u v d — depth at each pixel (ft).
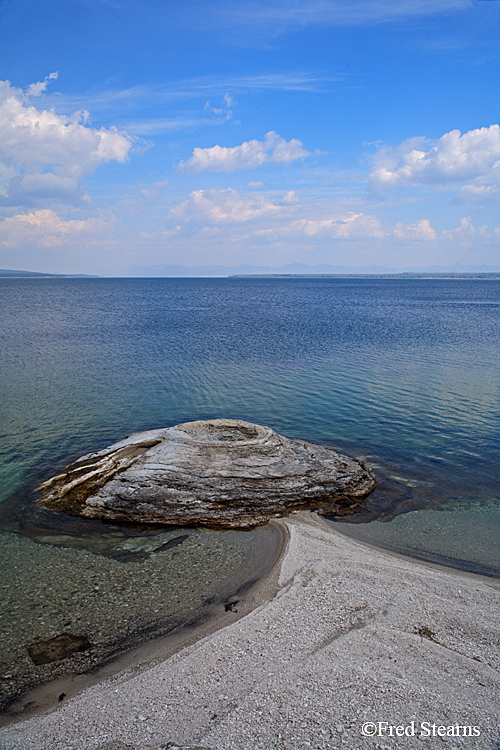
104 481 51.16
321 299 449.89
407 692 24.63
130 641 29.99
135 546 42.04
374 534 44.32
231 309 314.55
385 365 121.60
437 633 29.76
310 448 59.82
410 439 69.51
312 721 22.85
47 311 282.36
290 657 27.63
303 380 104.68
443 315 278.67
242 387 98.17
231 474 51.85
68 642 29.89
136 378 105.50
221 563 39.55
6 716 24.17
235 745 21.56
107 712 24.02
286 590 35.01
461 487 54.39
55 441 67.36
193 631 30.89
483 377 108.78
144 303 369.71
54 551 40.93
